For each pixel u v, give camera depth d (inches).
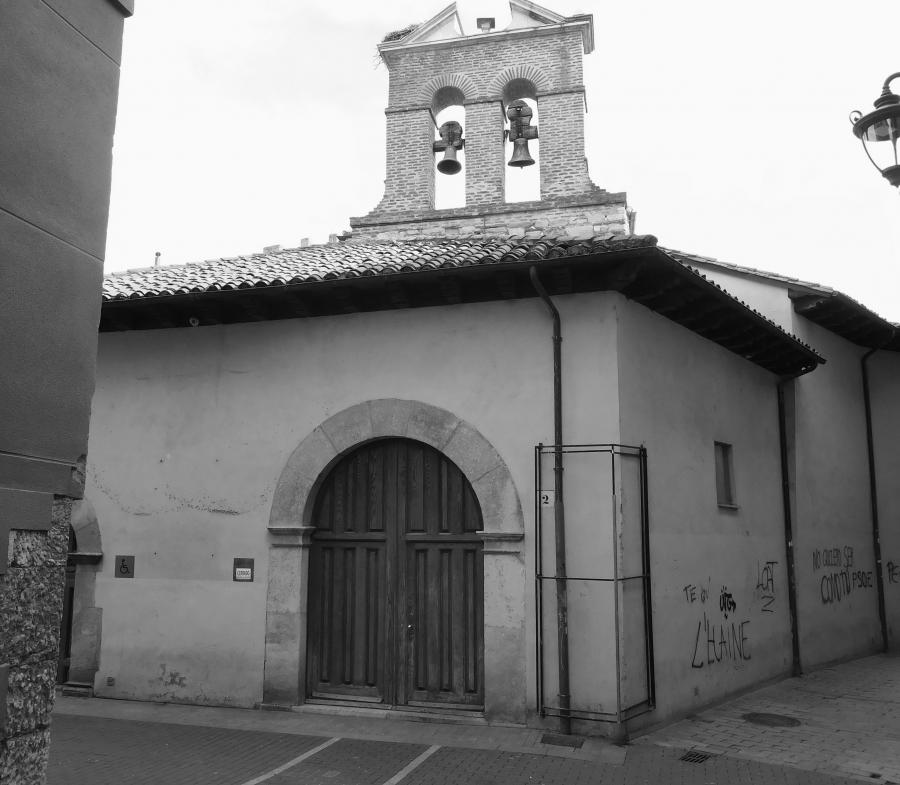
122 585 361.1
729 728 317.7
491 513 316.5
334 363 351.6
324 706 328.5
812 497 489.7
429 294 335.0
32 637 143.3
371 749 278.1
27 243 144.6
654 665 314.5
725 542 389.1
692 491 363.9
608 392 311.1
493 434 323.3
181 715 324.2
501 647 307.6
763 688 402.0
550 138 482.0
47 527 147.5
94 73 163.2
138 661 352.2
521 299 329.7
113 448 375.6
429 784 243.8
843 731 318.0
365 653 336.2
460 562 330.0
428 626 329.7
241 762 263.9
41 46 149.3
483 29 514.3
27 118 145.4
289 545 341.4
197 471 361.1
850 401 556.4
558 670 299.4
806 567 469.4
